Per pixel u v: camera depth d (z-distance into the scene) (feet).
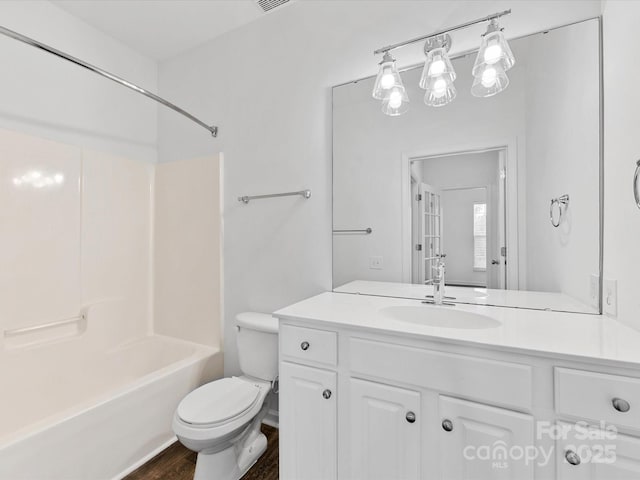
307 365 3.94
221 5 5.96
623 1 3.26
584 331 3.22
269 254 6.19
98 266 6.68
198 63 7.20
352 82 5.38
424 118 4.88
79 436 4.32
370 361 3.53
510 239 4.39
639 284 3.03
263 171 6.26
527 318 3.78
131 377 6.98
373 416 3.52
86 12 6.24
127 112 7.31
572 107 3.96
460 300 4.72
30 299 5.61
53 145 5.98
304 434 3.96
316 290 5.73
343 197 5.50
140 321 7.48
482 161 4.53
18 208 5.49
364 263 5.36
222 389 5.17
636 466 2.49
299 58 5.86
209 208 6.89
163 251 7.65
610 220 3.57
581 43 3.90
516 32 4.27
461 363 3.09
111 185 6.95
